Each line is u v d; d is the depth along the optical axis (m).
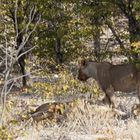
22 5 44.53
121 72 29.19
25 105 24.19
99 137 22.42
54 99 31.00
